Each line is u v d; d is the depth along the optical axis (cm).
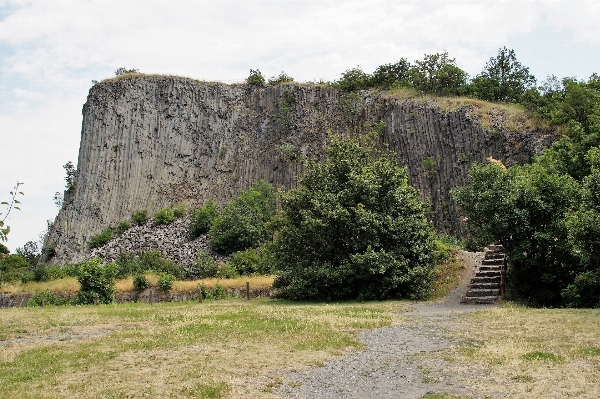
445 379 973
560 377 948
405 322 1642
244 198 5825
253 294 3350
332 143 2839
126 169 6838
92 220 6588
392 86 6231
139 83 7169
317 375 1023
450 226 4816
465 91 5662
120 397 896
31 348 1343
